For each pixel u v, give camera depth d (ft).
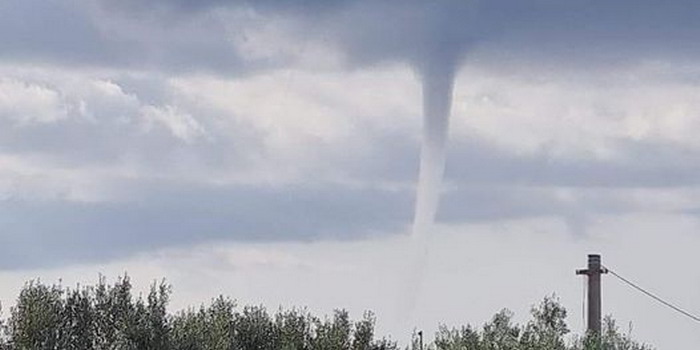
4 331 225.35
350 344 257.14
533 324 254.06
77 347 229.45
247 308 256.52
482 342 250.78
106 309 233.35
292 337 255.09
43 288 229.25
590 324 266.36
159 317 233.14
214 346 238.07
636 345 258.78
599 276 268.62
